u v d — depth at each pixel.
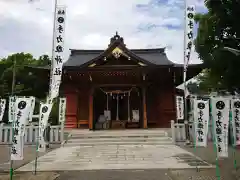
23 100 7.62
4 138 15.85
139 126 24.08
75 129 22.56
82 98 24.44
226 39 14.78
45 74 25.69
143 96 23.02
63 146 15.40
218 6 14.23
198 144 8.76
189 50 14.21
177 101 16.97
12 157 7.21
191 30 14.13
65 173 8.66
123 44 22.39
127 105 25.67
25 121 7.50
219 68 15.84
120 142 16.02
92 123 22.23
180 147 14.48
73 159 11.32
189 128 15.64
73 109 24.00
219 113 7.62
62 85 24.36
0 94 22.64
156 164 10.00
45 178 7.77
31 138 15.53
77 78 23.75
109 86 23.64
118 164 10.11
